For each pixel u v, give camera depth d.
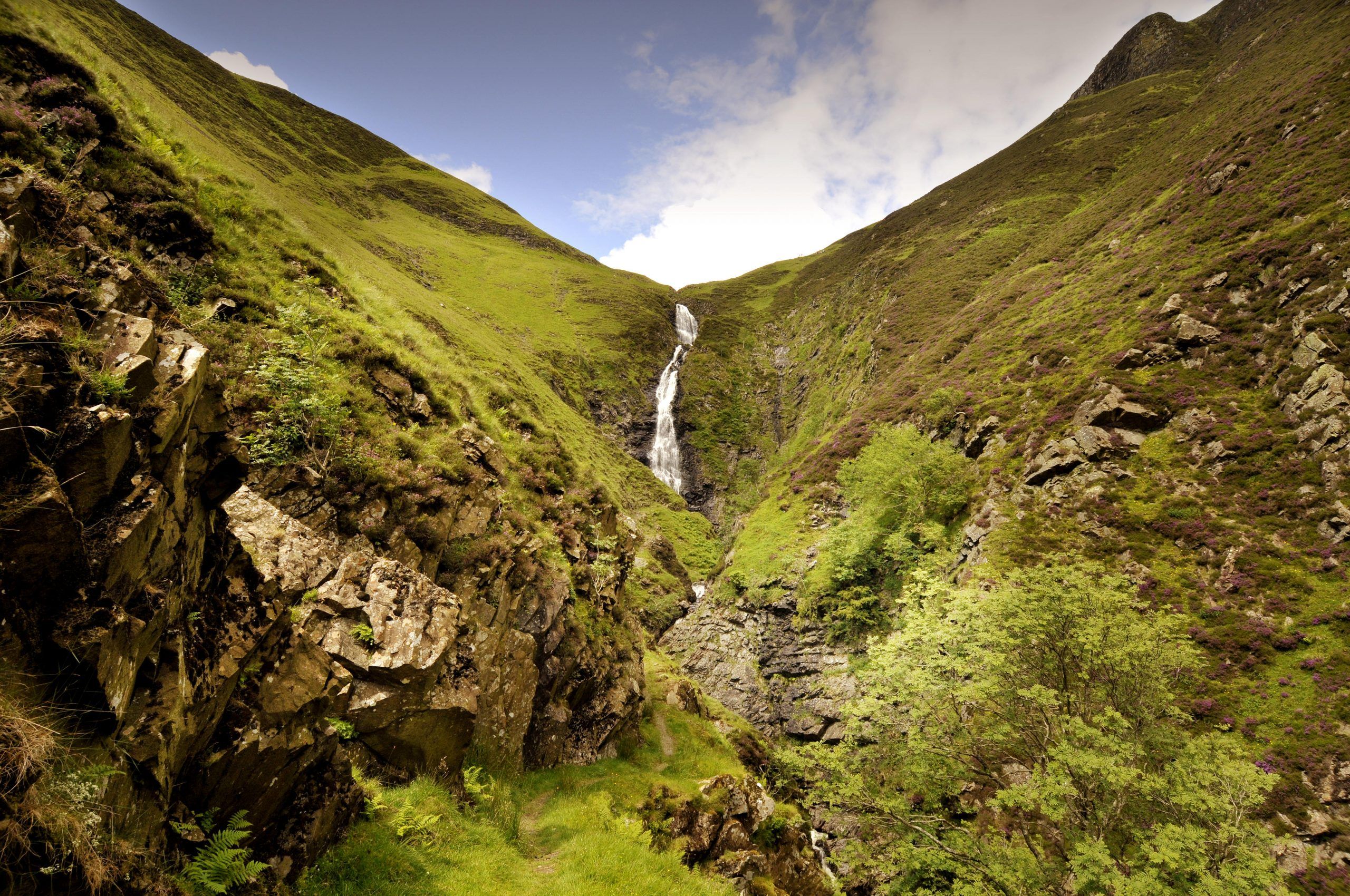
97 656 4.80
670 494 104.69
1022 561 42.53
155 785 5.61
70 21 84.12
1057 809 18.41
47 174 13.34
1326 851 23.67
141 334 5.99
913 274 124.12
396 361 20.20
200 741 6.43
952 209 150.12
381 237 136.62
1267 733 27.86
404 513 15.83
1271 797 25.75
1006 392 61.22
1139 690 21.92
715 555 91.44
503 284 156.12
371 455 15.87
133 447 5.62
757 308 189.62
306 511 13.88
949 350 83.31
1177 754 20.39
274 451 13.86
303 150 164.38
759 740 39.56
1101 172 121.50
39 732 4.12
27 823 3.98
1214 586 35.41
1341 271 42.75
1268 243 50.16
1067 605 22.95
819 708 49.06
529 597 19.58
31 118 14.17
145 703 5.65
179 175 18.19
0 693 4.15
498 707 16.56
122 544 5.16
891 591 52.16
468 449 20.38
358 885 8.32
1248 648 31.58
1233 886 16.08
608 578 27.16
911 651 27.84
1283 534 35.72
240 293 16.91
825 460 77.25
